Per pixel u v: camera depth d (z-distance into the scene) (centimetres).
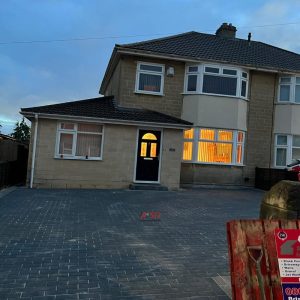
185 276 517
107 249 639
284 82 1884
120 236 732
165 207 1102
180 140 1611
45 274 508
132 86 1719
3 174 1412
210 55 1811
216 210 1078
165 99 1755
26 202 1099
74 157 1506
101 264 558
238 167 1803
